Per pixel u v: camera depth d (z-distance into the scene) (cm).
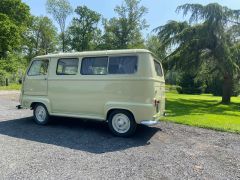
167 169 579
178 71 2458
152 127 996
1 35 4397
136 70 799
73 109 901
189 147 754
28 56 6825
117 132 840
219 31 2145
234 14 2159
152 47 4988
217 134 930
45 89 956
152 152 695
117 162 611
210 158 665
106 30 6212
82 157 637
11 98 1916
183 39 2248
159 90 874
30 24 6109
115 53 831
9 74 3891
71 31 6562
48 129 918
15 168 554
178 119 1182
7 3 4900
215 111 1670
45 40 7175
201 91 4406
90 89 865
